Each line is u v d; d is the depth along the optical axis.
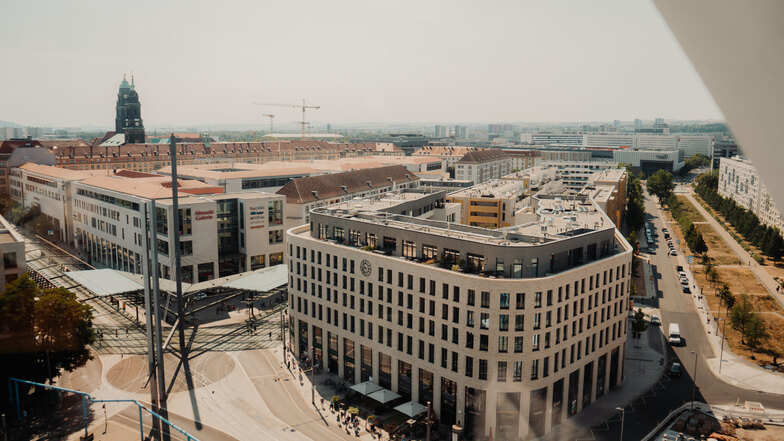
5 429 97.00
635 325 142.75
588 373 107.25
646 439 95.81
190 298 168.00
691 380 120.00
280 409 106.88
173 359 130.12
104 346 136.88
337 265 118.75
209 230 186.75
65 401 109.38
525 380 94.38
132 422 101.44
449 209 179.62
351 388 109.25
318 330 125.69
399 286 106.56
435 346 101.31
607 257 114.44
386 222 120.25
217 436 96.88
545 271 99.62
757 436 96.81
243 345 139.25
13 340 105.44
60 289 117.44
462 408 97.94
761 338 143.12
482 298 94.38
